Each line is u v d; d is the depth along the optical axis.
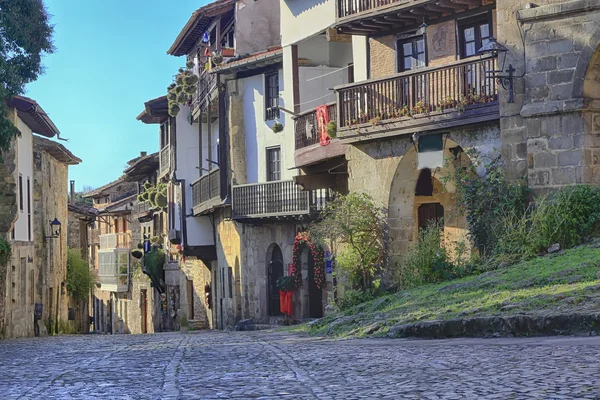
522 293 16.22
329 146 28.98
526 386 8.12
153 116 51.50
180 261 55.03
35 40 27.91
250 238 38.34
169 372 11.66
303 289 35.66
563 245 20.42
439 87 24.36
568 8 21.17
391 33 26.83
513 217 21.61
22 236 41.03
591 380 8.20
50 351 19.77
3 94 26.27
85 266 62.94
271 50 37.56
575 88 21.19
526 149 21.97
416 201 30.14
